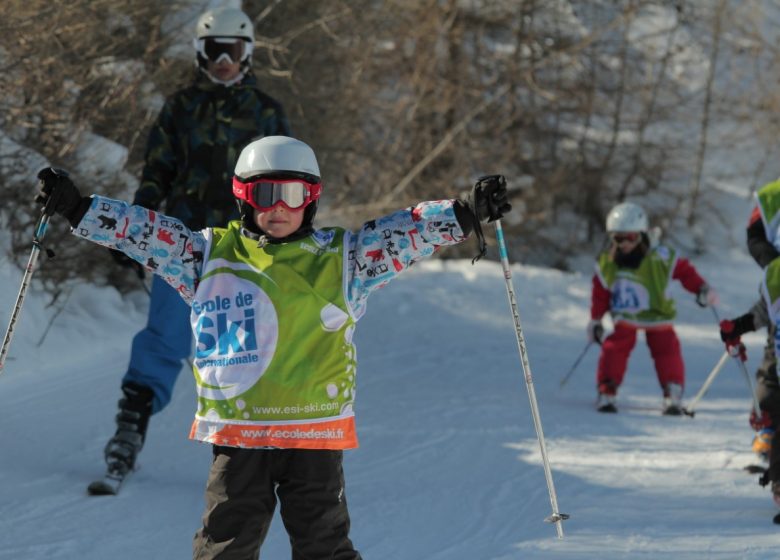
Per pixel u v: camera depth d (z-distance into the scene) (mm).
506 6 38781
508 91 38938
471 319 23453
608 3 43031
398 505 10727
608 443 13781
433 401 15867
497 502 10914
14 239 16672
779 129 46344
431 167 37375
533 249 40062
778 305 10750
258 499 6777
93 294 17922
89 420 13156
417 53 35656
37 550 9016
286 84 28641
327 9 29484
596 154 42969
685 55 47469
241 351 6750
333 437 6773
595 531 9898
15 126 18094
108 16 20375
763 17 49094
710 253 42594
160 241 6977
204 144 11188
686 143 45438
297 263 6840
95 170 18344
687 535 9773
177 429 13250
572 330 23766
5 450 11797
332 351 6820
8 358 15000
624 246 16391
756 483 11812
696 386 18656
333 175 32844
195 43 11273
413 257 6945
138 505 10297
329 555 6805
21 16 17000
